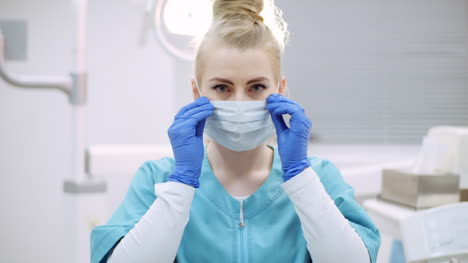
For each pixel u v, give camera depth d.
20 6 2.88
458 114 3.26
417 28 3.26
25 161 2.98
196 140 1.14
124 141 3.01
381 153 3.22
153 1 1.56
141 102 3.01
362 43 3.29
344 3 3.28
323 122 3.30
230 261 1.19
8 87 2.94
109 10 2.95
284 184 1.12
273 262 1.18
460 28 3.25
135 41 2.98
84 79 1.92
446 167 1.88
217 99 1.17
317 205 1.09
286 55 3.28
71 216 1.90
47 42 2.90
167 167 1.30
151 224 1.09
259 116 1.15
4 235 2.99
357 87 3.29
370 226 1.22
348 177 1.94
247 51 1.12
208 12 1.59
